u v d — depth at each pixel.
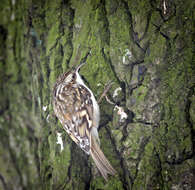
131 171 4.86
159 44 4.76
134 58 4.97
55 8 5.68
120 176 4.95
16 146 7.08
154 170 4.69
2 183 7.04
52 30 5.77
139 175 4.79
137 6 4.92
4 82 7.02
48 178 5.82
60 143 5.64
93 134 5.17
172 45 4.67
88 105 5.18
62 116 5.47
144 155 4.79
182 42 4.60
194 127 4.52
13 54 6.85
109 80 5.20
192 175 4.50
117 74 5.14
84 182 5.25
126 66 5.04
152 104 4.79
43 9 5.84
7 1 6.69
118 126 5.05
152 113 4.79
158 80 4.76
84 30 5.39
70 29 5.59
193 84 4.52
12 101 7.05
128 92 5.03
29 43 6.19
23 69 6.85
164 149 4.66
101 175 5.10
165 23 4.73
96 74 5.32
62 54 5.68
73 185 5.35
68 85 5.48
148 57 4.86
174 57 4.66
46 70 5.91
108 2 5.13
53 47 5.77
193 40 4.53
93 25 5.27
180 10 4.62
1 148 7.13
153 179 4.68
